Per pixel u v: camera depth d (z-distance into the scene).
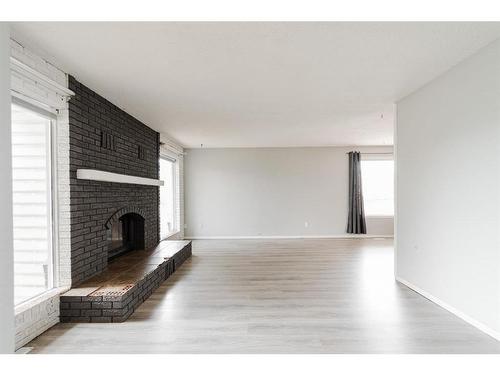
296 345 2.58
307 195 8.89
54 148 3.17
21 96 2.67
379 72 3.31
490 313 2.73
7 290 2.07
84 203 3.49
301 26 2.33
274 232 8.90
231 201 8.91
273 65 3.09
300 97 4.20
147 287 3.79
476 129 2.87
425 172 3.75
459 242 3.13
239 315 3.23
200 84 3.62
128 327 2.94
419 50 2.79
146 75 3.31
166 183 8.01
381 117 5.34
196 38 2.51
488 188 2.73
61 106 3.10
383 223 8.90
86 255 3.53
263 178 8.90
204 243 7.92
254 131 6.52
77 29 2.34
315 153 8.87
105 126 4.11
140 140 5.52
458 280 3.15
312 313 3.28
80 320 3.05
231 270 5.14
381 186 8.93
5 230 2.07
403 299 3.69
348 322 3.04
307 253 6.55
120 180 4.11
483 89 2.77
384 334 2.78
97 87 3.66
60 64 2.99
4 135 2.07
